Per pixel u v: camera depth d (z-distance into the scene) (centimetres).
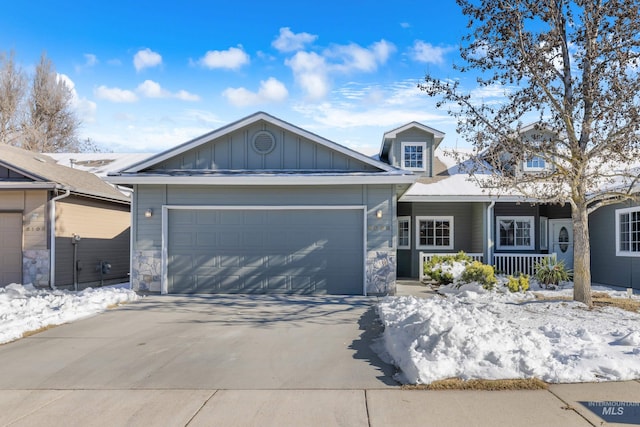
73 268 1342
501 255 1445
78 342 682
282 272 1138
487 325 637
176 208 1148
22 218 1238
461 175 1622
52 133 3475
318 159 1177
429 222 1636
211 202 1145
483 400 445
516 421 400
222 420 409
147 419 413
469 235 1623
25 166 1304
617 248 1285
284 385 498
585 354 545
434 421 403
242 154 1184
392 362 577
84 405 447
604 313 805
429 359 528
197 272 1145
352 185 1130
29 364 577
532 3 890
